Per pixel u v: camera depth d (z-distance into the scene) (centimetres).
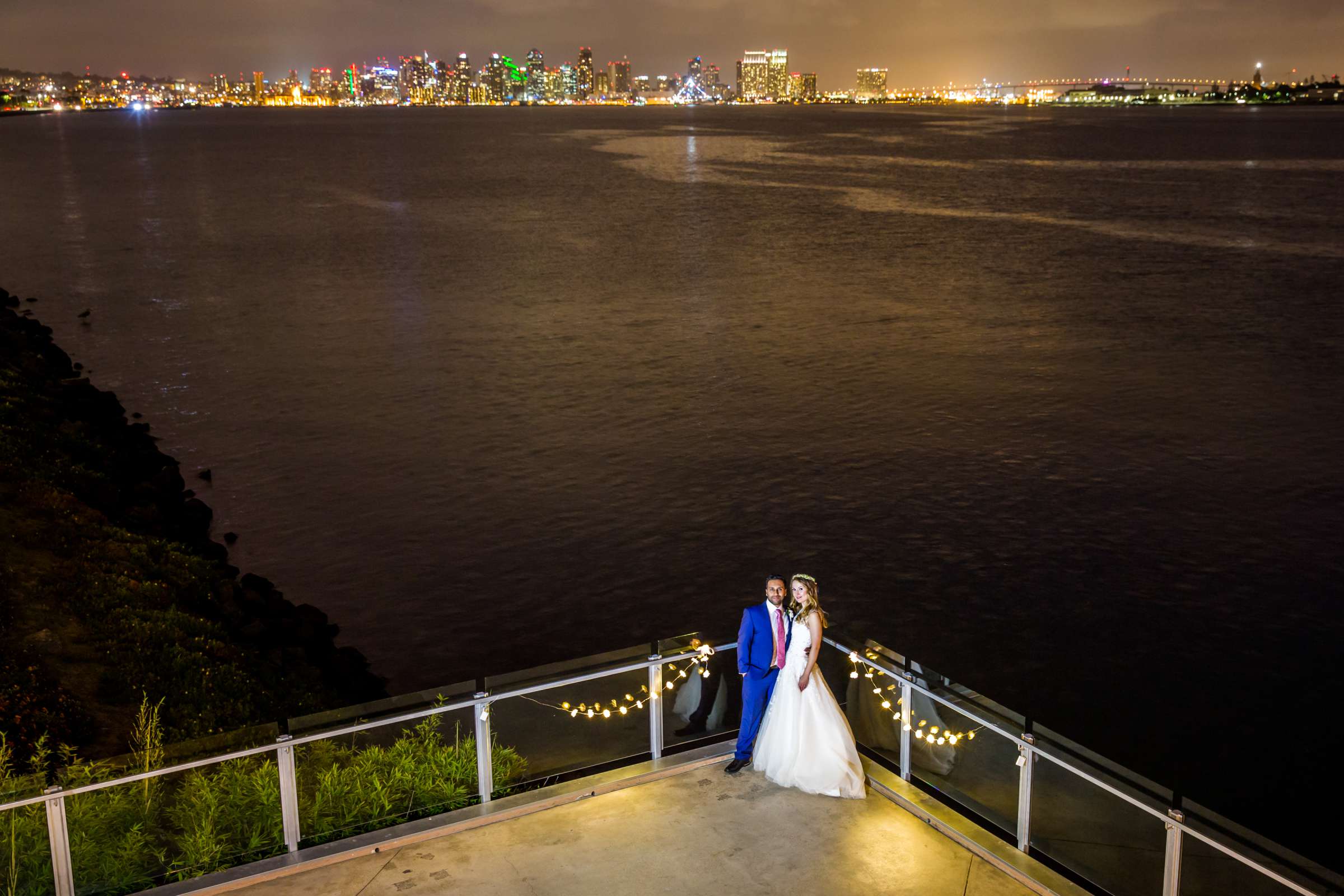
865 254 6369
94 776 754
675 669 908
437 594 2027
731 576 2077
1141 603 1934
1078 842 759
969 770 834
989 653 1780
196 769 771
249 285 5381
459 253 6481
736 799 832
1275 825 1359
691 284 5316
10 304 4797
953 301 4825
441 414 3136
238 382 3525
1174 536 2208
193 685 1423
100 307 4838
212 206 9262
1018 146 18888
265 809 775
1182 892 696
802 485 2527
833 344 3950
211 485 2609
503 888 718
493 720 858
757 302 4841
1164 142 19862
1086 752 746
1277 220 7844
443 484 2581
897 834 784
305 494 2536
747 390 3344
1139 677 1702
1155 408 3077
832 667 938
